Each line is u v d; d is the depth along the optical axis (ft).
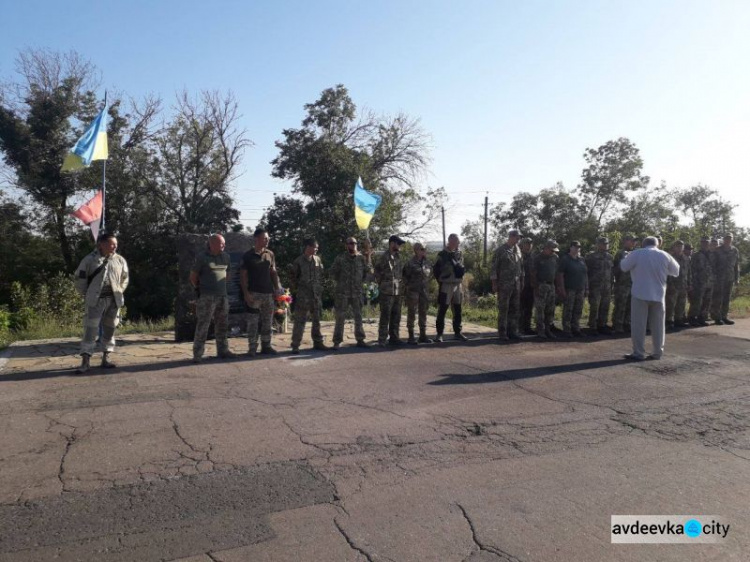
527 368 24.54
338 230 85.87
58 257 95.45
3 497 11.80
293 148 90.89
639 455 14.70
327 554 9.80
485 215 139.54
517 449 14.97
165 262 95.86
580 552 10.00
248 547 10.00
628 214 133.69
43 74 89.40
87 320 22.88
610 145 135.95
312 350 28.32
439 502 11.84
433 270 32.17
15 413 17.29
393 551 9.93
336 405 18.54
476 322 44.34
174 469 13.29
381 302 29.58
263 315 27.04
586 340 32.50
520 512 11.45
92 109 93.20
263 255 26.89
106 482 12.57
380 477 13.05
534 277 32.68
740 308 52.37
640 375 23.61
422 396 19.77
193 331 32.42
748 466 14.08
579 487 12.69
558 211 134.00
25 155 87.56
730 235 41.65
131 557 9.64
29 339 34.17
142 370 23.41
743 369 24.95
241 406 18.29
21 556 9.62
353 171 86.58
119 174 90.89
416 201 94.22
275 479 12.84
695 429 16.85
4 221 91.15
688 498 12.23
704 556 10.00
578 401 19.52
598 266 34.99
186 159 99.81
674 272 27.02
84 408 17.87
